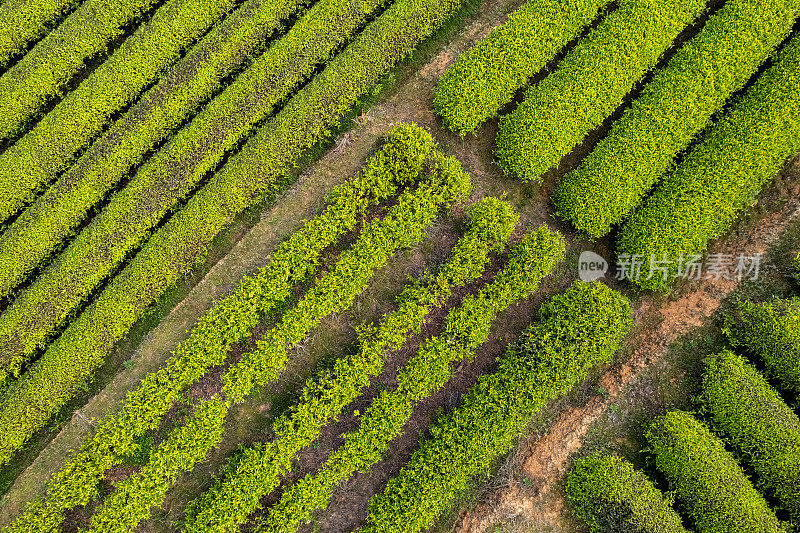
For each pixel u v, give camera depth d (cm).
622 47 1933
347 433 1828
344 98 1956
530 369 1812
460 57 1962
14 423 1786
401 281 1942
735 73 1912
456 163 1900
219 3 2039
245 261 1920
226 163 1953
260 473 1756
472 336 1833
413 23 1981
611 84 1922
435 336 1895
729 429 1745
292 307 1911
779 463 1681
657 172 1895
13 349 1847
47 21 2072
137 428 1761
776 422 1702
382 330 1839
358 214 1956
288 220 1941
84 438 1808
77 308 1916
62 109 1972
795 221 1886
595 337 1800
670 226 1847
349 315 1922
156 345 1866
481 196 1986
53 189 1934
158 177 1922
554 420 1881
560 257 1942
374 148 1975
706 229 1853
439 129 2003
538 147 1897
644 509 1669
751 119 1878
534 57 1955
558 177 2002
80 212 1931
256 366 1811
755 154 1855
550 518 1758
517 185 1998
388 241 1880
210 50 1995
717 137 1905
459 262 1877
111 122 2027
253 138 1947
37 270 1961
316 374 1880
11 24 2028
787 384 1778
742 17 1919
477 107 1930
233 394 1795
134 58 1992
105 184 1945
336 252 1944
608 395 1858
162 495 1745
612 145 1912
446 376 1831
